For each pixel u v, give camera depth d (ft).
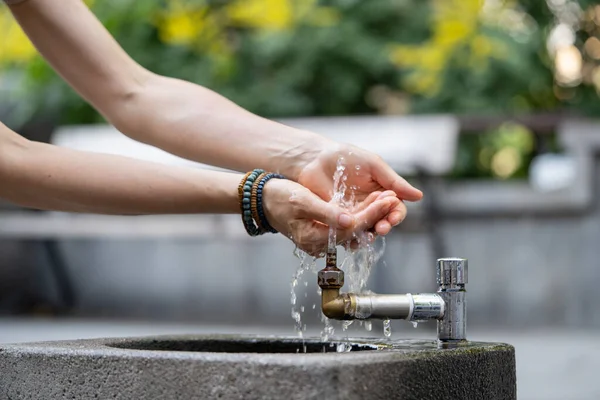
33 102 28.04
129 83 8.03
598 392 14.79
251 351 7.89
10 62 29.27
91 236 27.14
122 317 27.89
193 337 7.93
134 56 27.48
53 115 29.27
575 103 30.22
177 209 7.13
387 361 5.77
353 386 5.55
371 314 6.66
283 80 28.09
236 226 25.43
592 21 29.96
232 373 5.62
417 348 6.73
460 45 27.37
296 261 27.02
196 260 28.30
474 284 25.84
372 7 28.60
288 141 7.64
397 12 28.71
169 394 5.79
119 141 25.18
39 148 7.27
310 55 27.91
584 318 25.08
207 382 5.67
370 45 28.04
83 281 29.99
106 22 26.99
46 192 7.21
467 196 25.76
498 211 25.61
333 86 28.50
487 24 28.04
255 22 26.45
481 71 27.76
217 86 27.89
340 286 6.67
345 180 7.44
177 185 7.07
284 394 5.51
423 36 28.71
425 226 23.56
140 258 29.01
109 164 7.18
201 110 7.90
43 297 30.71
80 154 7.25
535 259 25.45
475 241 25.84
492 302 25.76
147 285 29.01
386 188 7.41
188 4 26.71
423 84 27.25
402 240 25.63
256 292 27.58
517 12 29.78
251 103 27.63
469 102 27.78
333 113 28.96
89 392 6.11
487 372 6.70
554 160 28.91
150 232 26.02
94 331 23.29
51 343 7.07
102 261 29.63
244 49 28.35
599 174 24.97
